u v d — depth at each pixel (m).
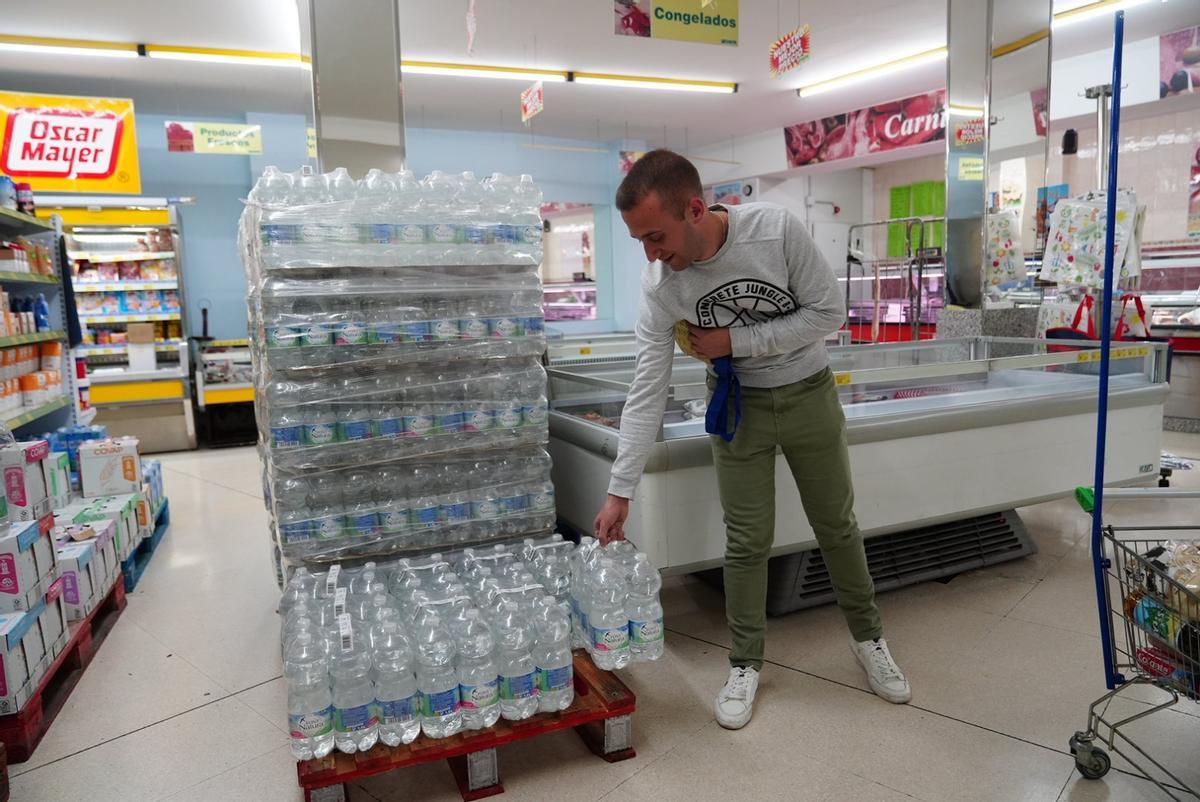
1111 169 1.64
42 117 6.58
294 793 1.91
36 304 3.96
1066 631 2.65
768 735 2.08
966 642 2.60
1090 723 1.81
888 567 3.04
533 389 2.64
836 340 5.54
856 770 1.91
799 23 6.75
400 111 3.00
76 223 6.71
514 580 2.14
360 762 1.74
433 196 2.51
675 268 1.94
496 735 1.84
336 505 2.44
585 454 2.86
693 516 2.56
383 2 2.94
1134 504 4.16
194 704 2.37
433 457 2.58
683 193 1.79
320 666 1.76
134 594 3.33
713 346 2.01
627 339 5.54
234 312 8.98
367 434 2.40
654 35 3.37
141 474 3.87
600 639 2.01
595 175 11.95
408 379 2.47
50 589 2.37
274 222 2.26
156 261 7.17
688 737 2.09
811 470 2.17
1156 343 3.50
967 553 3.22
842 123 9.98
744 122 10.54
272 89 7.98
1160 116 7.35
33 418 3.57
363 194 2.46
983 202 4.38
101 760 2.07
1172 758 1.90
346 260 2.32
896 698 2.21
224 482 5.61
